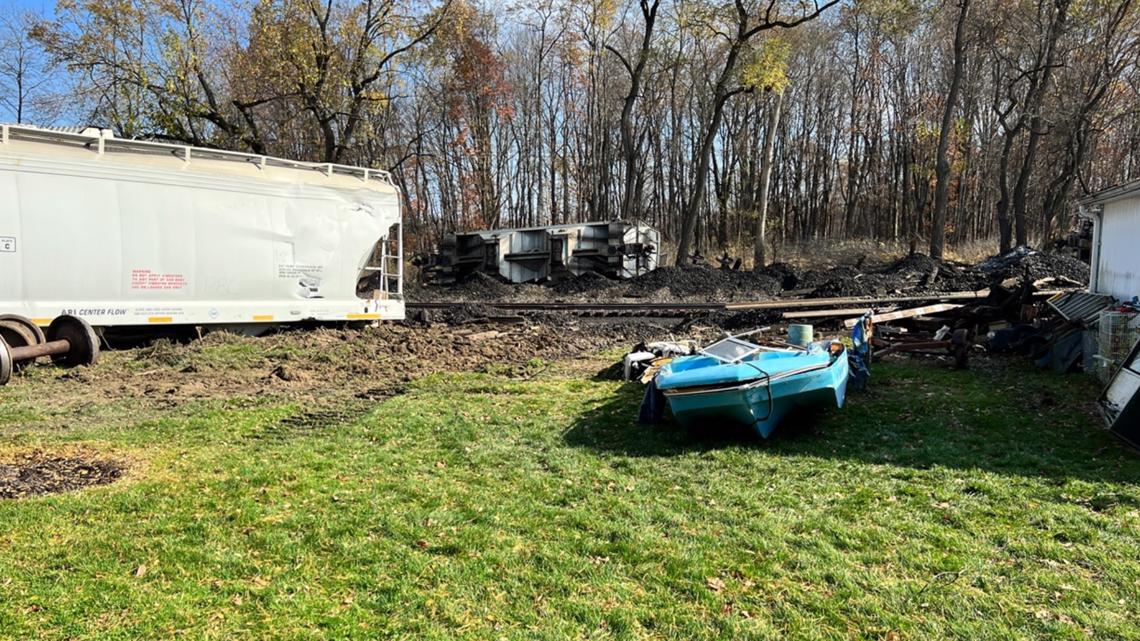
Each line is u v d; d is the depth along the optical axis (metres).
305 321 15.48
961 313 13.72
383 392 10.78
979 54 37.38
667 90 52.03
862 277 25.09
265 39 27.77
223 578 4.55
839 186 57.44
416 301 24.42
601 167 49.06
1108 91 33.47
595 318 19.41
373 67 30.09
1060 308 12.08
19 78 35.09
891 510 5.84
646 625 4.11
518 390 10.80
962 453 7.27
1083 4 29.42
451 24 30.09
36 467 6.73
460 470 6.95
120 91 27.94
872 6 31.56
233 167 14.50
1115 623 4.06
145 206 13.20
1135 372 7.45
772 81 31.52
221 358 12.66
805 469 6.94
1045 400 9.10
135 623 3.97
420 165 49.84
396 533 5.30
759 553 5.05
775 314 16.64
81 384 10.80
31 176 12.08
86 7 26.38
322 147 35.97
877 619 4.16
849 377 9.95
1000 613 4.20
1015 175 46.91
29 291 12.11
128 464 6.89
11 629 3.86
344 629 3.97
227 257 14.19
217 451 7.41
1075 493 6.07
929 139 45.94
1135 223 10.73
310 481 6.43
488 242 33.28
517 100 50.56
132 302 13.12
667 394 7.70
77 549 4.87
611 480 6.67
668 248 45.56
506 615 4.18
